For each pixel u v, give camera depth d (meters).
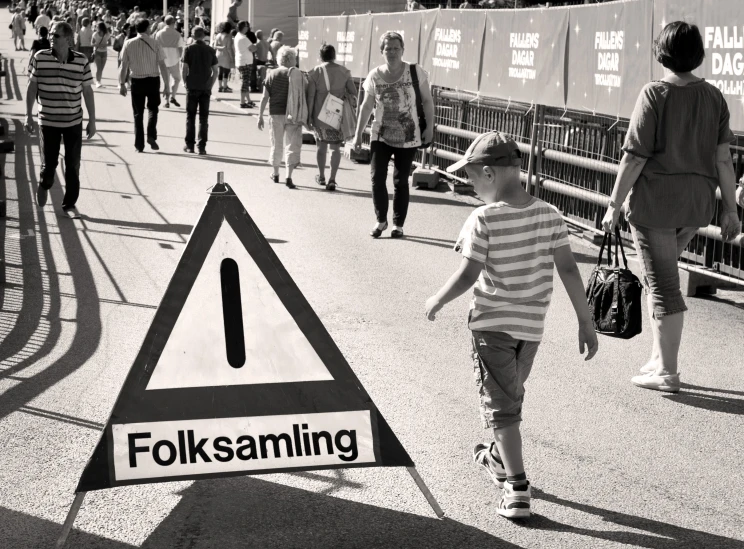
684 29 5.42
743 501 4.37
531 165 11.20
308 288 7.89
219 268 3.97
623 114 8.58
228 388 3.95
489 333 4.09
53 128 10.03
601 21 8.94
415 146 9.71
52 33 9.81
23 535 3.88
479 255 4.02
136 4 57.91
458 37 12.35
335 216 10.99
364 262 8.84
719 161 5.58
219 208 3.99
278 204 11.59
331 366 4.02
